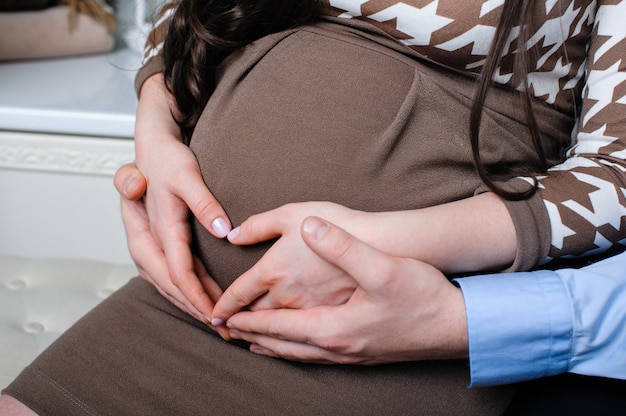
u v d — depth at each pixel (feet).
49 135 4.74
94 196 4.95
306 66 2.27
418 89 2.15
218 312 2.12
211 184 2.30
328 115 2.19
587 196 2.04
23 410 2.09
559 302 1.87
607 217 2.03
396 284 1.82
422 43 2.15
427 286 1.85
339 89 2.20
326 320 1.92
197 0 2.45
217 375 2.15
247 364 2.18
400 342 1.90
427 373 2.10
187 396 2.09
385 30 2.23
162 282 2.37
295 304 2.04
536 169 2.34
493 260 2.03
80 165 4.83
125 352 2.24
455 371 2.11
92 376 2.16
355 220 1.98
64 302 3.43
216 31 2.42
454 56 2.15
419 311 1.86
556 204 2.02
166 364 2.19
